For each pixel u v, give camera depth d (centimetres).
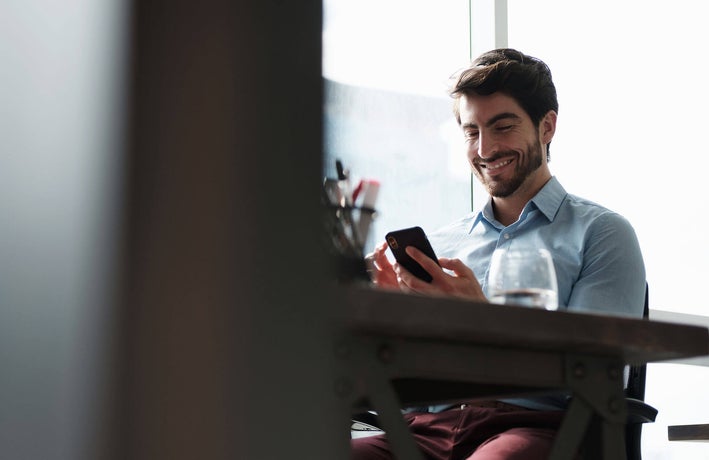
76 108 62
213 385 44
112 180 47
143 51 47
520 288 113
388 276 186
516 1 342
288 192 47
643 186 343
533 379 98
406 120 321
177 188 45
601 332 95
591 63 347
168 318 45
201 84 46
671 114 348
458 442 175
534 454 157
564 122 340
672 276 337
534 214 217
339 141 311
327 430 49
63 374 59
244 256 46
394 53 323
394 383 135
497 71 221
